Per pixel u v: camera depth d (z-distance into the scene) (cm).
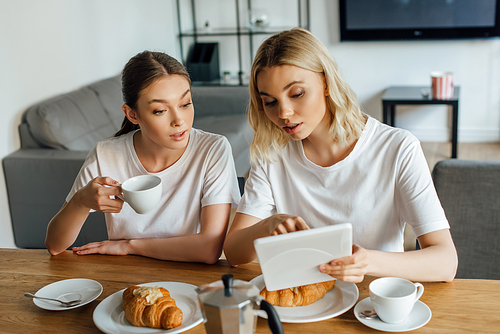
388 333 87
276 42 108
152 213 140
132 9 411
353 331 89
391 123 423
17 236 265
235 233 119
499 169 142
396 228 126
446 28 433
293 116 109
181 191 138
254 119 127
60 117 271
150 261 124
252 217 128
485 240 145
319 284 100
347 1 449
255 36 505
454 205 146
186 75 120
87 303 103
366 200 124
